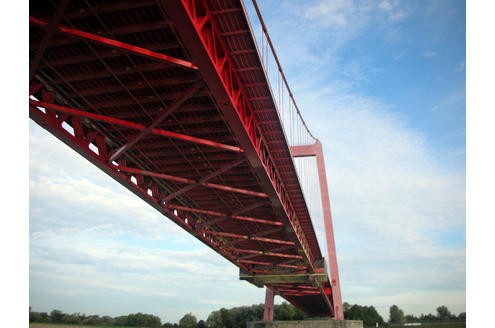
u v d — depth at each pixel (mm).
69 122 31266
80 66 24969
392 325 172500
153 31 22078
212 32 21984
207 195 43406
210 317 188125
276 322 83812
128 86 26312
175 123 30094
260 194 38469
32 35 22562
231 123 25953
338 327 80812
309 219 54000
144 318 173375
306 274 67625
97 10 20562
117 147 34188
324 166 94938
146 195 37906
